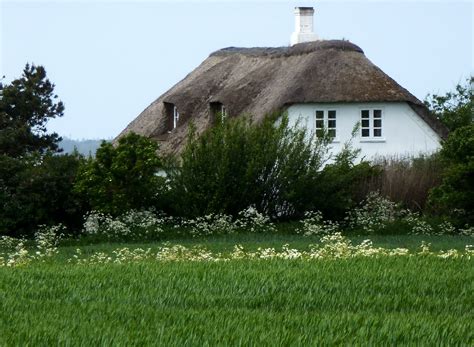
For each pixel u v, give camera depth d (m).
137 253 40.19
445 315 21.81
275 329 19.59
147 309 22.59
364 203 59.72
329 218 59.16
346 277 27.00
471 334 19.22
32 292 25.61
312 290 25.45
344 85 71.00
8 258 42.22
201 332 19.31
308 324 20.27
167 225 56.09
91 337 18.95
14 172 54.81
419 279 26.72
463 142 53.75
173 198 57.50
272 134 58.78
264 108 70.94
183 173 57.53
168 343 18.44
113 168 54.84
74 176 55.38
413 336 18.92
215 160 57.62
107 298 24.72
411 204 60.50
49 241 51.22
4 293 25.44
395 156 67.25
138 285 26.42
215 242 49.62
